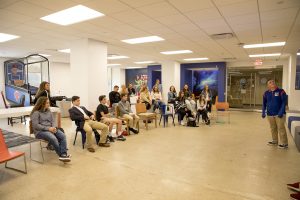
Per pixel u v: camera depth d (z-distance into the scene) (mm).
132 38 6371
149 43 7105
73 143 5160
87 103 6305
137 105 6977
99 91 6648
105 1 3562
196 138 5754
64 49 8430
